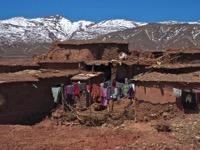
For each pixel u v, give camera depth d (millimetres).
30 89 43031
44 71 51875
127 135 33094
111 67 56562
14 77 43438
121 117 41469
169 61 55625
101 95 46000
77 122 41531
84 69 57125
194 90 41188
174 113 40719
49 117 43750
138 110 42219
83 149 29078
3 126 37562
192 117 38531
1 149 29312
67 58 63250
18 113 41562
